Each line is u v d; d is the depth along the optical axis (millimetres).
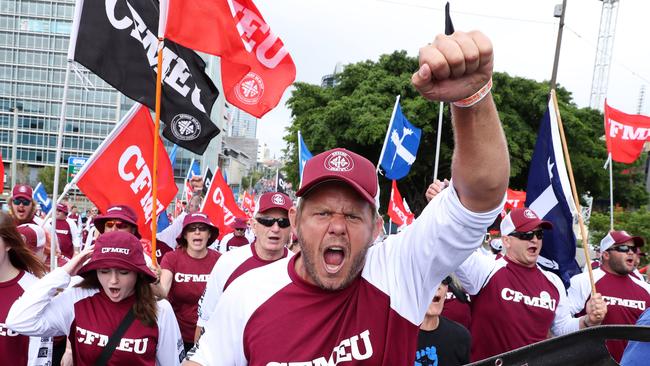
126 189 4656
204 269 5406
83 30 4160
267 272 1759
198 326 4500
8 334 3262
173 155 9797
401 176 8109
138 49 4430
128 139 4676
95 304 3104
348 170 1609
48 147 72500
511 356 1524
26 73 71875
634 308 4820
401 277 1656
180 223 7188
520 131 23188
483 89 1329
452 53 1231
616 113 8141
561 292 4363
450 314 4754
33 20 71438
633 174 29812
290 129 29688
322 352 1581
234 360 1720
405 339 1611
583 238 4363
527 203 5141
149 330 3107
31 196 6281
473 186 1455
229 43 4641
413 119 21641
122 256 2979
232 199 9805
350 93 26203
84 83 5547
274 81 5062
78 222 15477
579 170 25422
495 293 4113
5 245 3273
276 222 4348
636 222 15742
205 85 4852
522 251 4184
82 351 3039
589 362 1536
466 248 1588
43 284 3033
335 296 1638
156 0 4555
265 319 1643
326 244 1596
